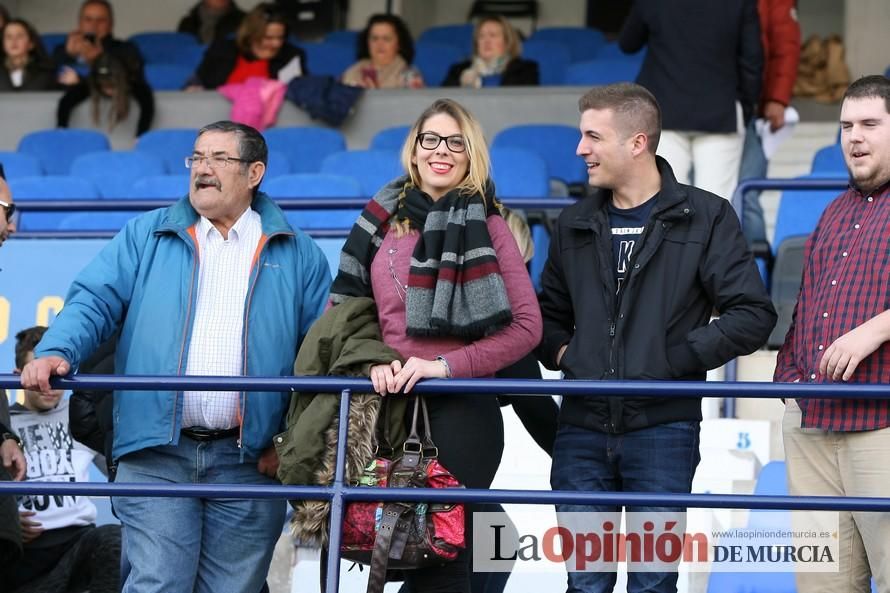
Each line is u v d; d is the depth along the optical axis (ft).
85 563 43.88
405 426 34.60
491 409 35.40
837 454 35.22
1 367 55.98
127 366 36.78
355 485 34.09
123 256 37.35
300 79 87.45
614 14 121.39
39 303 56.49
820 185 56.90
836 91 99.09
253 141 37.78
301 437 34.14
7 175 78.28
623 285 35.50
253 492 33.83
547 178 70.28
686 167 60.80
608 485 35.70
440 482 34.06
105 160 77.36
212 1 109.50
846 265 35.32
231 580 37.24
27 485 34.12
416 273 34.68
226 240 37.83
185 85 91.66
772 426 51.67
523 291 35.06
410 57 90.99
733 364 54.65
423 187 36.22
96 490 34.17
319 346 34.76
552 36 107.45
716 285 35.09
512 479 50.42
